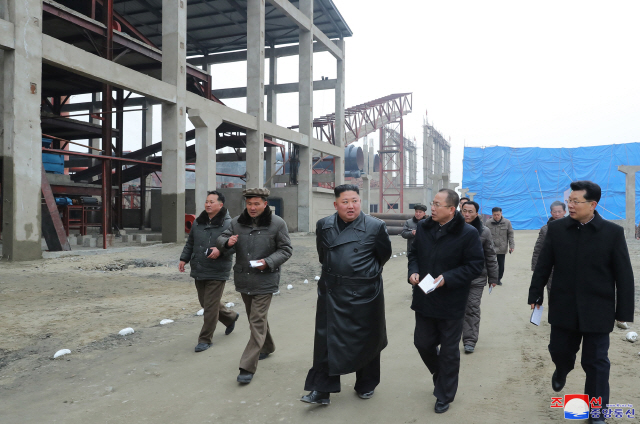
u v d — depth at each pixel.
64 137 29.48
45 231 14.60
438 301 3.55
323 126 35.44
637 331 5.79
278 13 30.33
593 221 3.17
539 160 42.34
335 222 3.68
